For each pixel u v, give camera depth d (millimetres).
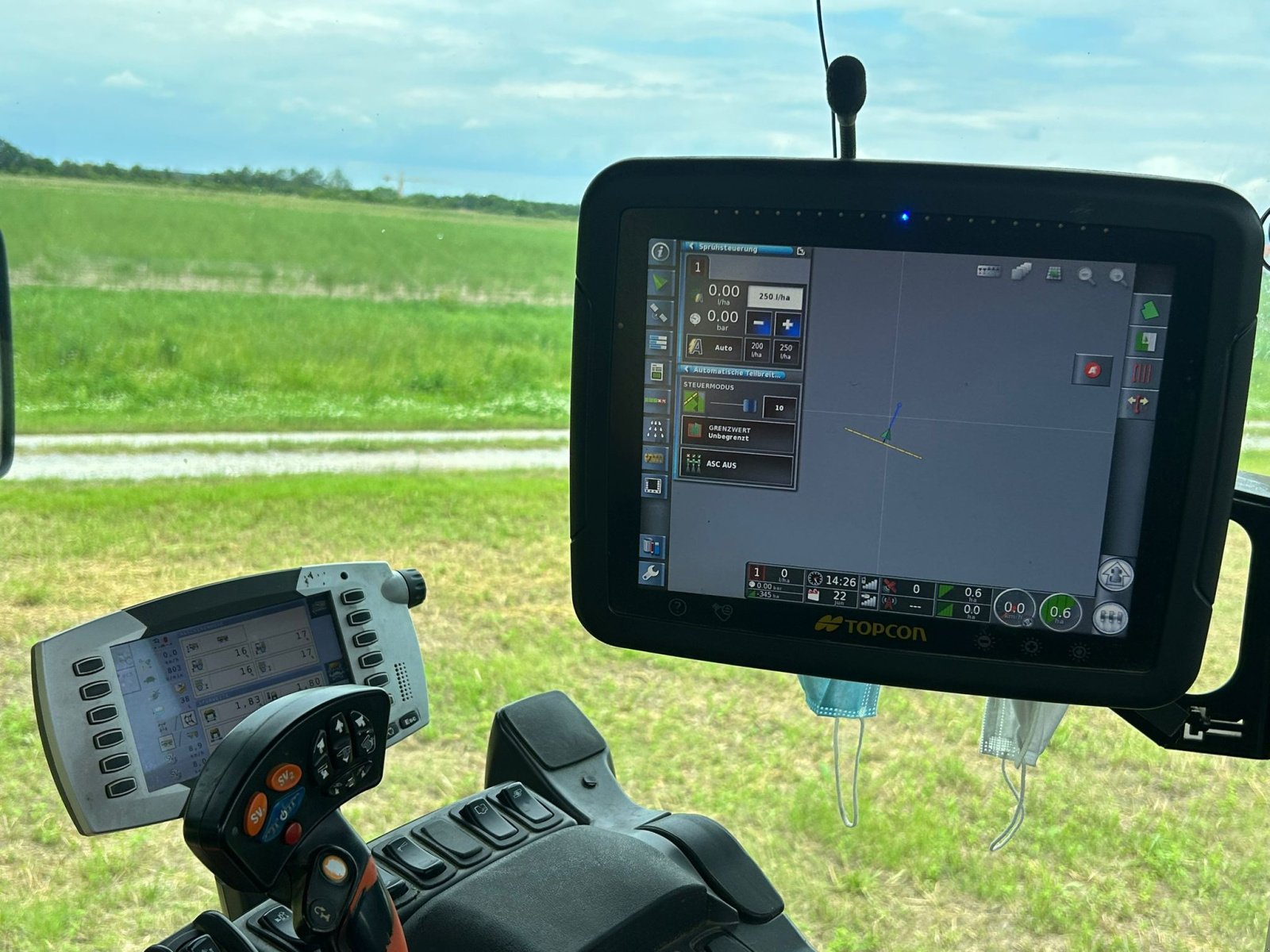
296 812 604
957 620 639
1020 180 583
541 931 988
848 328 626
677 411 655
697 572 670
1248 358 578
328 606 1112
